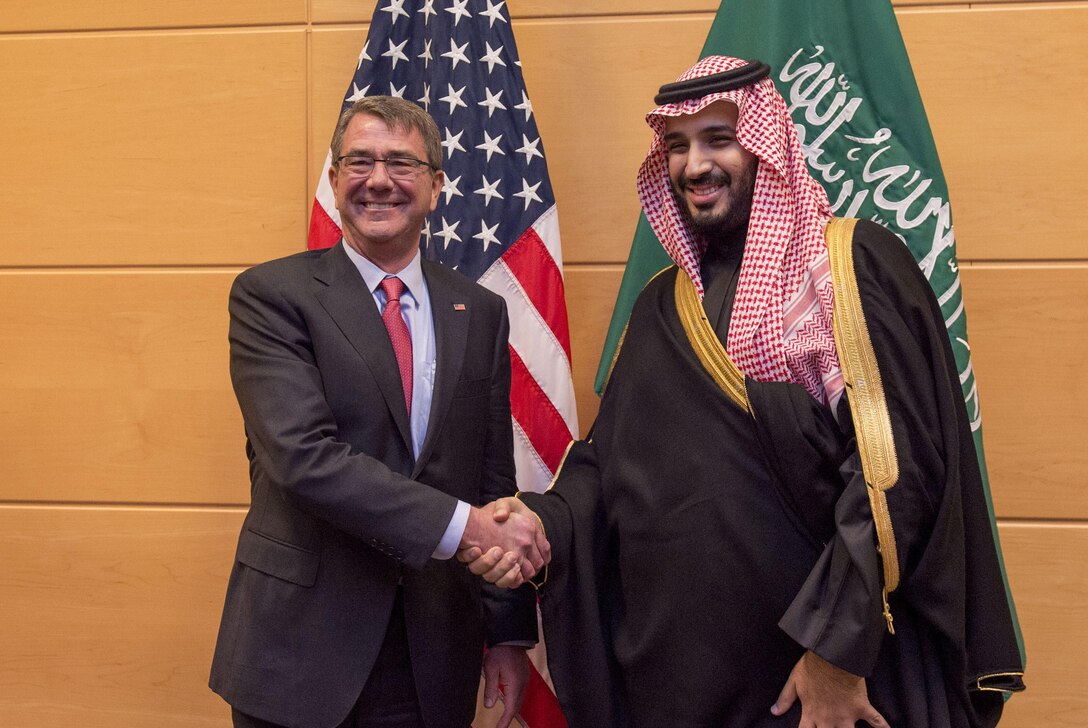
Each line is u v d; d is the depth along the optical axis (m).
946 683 1.78
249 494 2.82
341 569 1.80
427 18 2.55
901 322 1.80
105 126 2.87
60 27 2.90
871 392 1.76
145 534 2.84
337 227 2.51
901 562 1.70
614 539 2.04
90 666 2.85
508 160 2.52
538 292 2.48
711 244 2.09
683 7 2.75
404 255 1.97
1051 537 2.61
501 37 2.57
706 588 1.83
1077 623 2.59
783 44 2.45
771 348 1.85
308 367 1.82
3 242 2.89
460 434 1.91
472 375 1.95
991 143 2.64
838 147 2.42
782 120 1.98
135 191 2.87
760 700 1.83
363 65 2.56
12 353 2.89
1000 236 2.64
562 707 1.96
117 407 2.86
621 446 1.99
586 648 1.96
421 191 1.92
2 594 2.88
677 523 1.87
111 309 2.87
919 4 2.67
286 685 1.75
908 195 2.38
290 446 1.73
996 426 2.63
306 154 2.82
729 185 1.97
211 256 2.84
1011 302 2.63
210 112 2.85
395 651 1.85
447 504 1.77
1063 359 2.61
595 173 2.78
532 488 2.44
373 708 1.84
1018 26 2.64
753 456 1.85
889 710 1.79
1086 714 2.57
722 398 1.87
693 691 1.82
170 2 2.87
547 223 2.51
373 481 1.73
